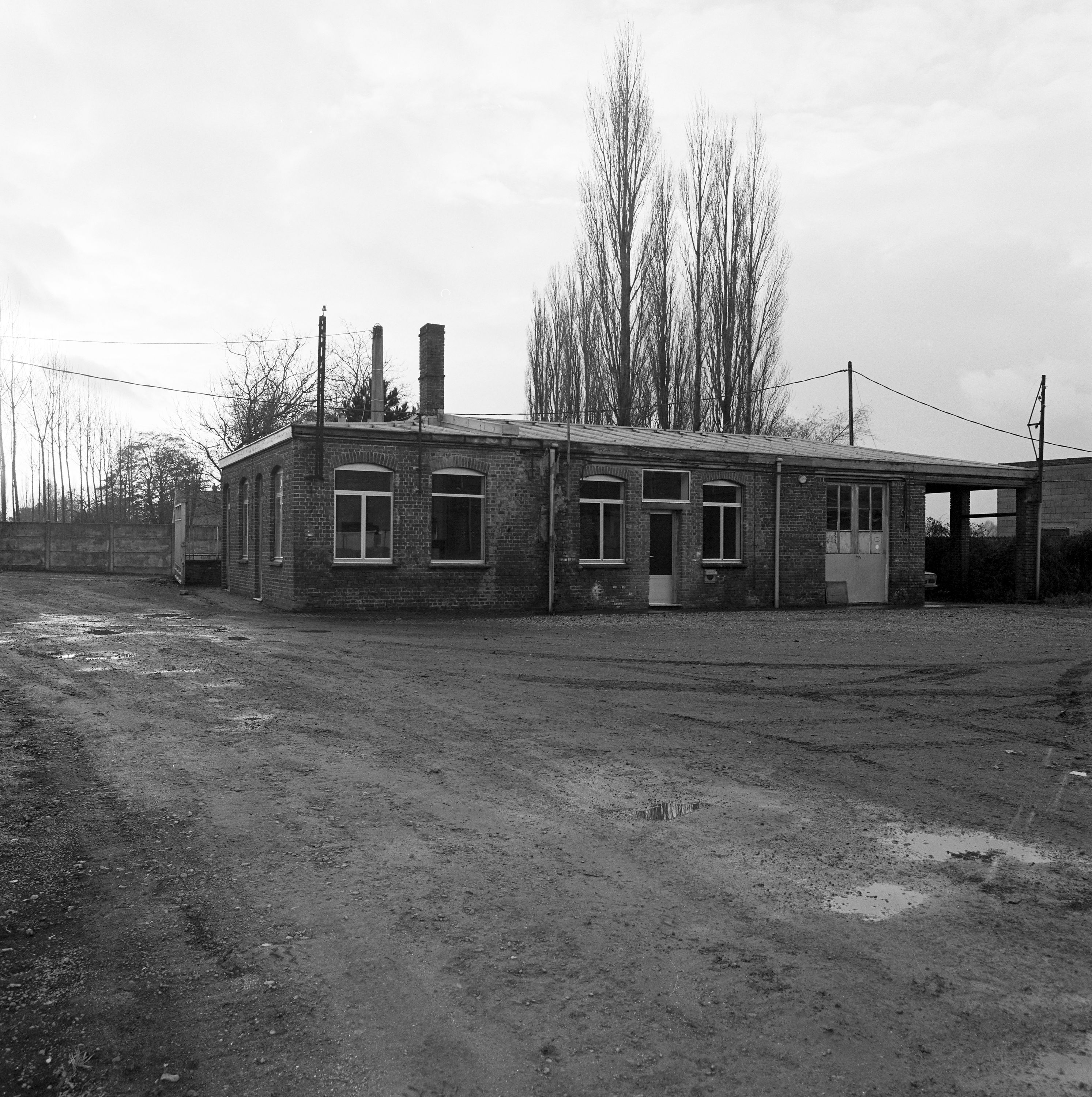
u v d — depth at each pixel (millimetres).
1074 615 23391
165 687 10453
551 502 22625
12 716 8773
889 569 27438
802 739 8602
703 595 24734
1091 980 4020
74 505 53625
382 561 21234
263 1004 3707
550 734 8578
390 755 7609
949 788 7008
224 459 26781
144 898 4711
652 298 34438
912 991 3889
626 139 34188
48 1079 3201
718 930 4453
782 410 39000
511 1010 3686
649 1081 3230
